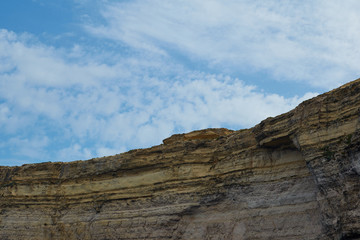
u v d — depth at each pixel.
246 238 37.09
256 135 38.84
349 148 31.12
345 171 31.11
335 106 33.84
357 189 30.30
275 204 36.59
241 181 39.16
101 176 47.62
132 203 44.22
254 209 37.66
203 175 41.94
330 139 32.88
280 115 37.28
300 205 35.16
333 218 31.22
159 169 44.22
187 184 42.16
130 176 45.75
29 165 52.72
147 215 42.62
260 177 38.22
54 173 50.78
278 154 37.91
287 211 35.62
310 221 34.03
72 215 47.38
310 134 33.91
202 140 43.75
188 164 42.91
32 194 50.34
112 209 45.09
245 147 40.38
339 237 30.56
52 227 47.81
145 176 44.78
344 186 30.97
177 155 43.81
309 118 34.47
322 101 34.41
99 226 44.88
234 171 39.97
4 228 49.66
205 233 39.41
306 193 35.16
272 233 35.78
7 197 51.06
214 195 40.22
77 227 46.34
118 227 43.69
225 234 38.38
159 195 43.00
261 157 38.69
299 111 35.72
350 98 33.00
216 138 43.75
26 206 49.97
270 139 37.28
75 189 48.59
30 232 48.47
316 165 32.88
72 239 46.16
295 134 35.06
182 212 41.03
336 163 31.77
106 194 46.16
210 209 40.31
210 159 42.59
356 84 33.03
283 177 36.94
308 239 33.56
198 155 43.16
